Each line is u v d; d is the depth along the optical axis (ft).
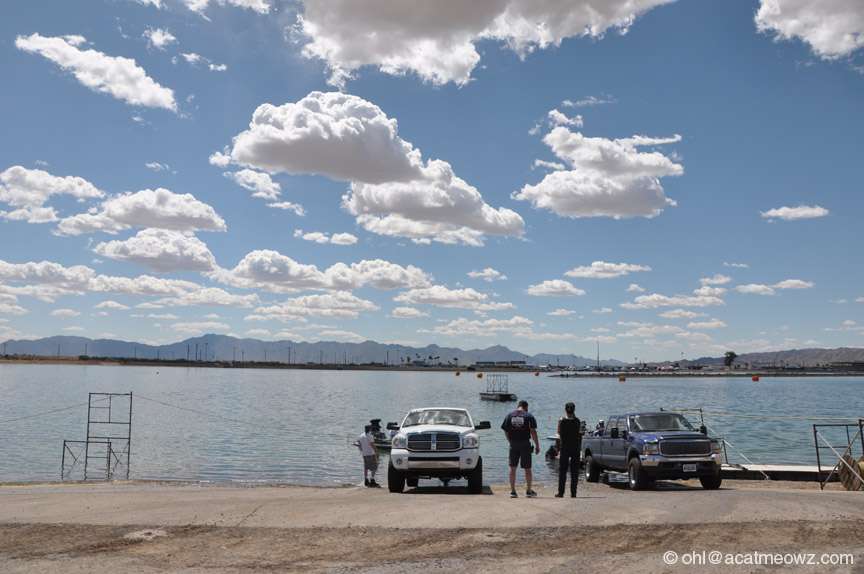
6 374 634.43
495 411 268.21
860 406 270.46
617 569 23.03
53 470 103.09
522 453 46.80
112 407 246.06
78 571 23.11
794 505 36.76
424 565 23.84
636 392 437.99
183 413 223.51
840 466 62.03
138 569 23.41
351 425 181.88
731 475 75.46
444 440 52.42
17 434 153.79
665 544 26.96
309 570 23.26
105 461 112.57
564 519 33.27
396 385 554.87
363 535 29.37
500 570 23.03
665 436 55.83
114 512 36.70
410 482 62.59
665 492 51.37
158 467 105.81
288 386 491.72
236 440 144.77
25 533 30.04
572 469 45.50
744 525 30.50
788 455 111.75
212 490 56.75
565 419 46.11
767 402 306.14
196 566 23.88
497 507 38.24
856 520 31.22
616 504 39.32
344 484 83.97
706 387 540.52
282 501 42.34
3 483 75.31
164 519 33.83
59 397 299.58
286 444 137.39
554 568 23.21
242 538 28.86
